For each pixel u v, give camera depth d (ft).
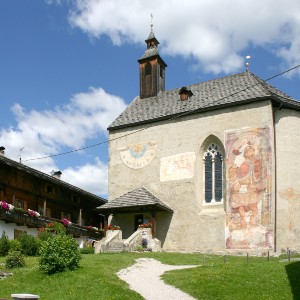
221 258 92.99
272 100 107.86
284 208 103.86
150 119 124.47
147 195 116.06
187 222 112.68
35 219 117.39
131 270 72.90
